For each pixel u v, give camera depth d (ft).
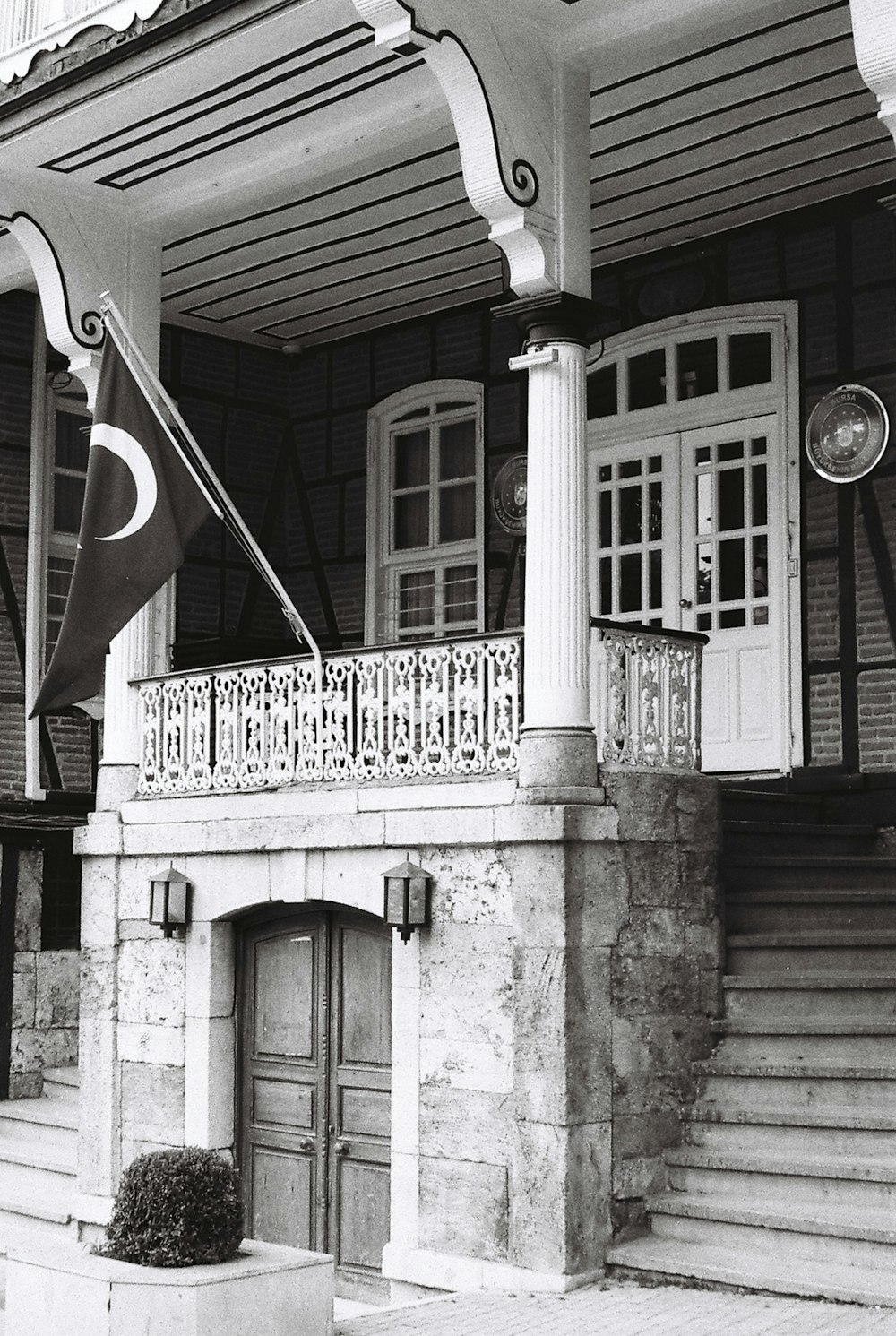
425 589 40.50
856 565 32.60
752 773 33.63
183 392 41.50
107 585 28.09
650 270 36.04
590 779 25.35
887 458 32.30
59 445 40.42
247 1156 29.91
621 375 36.40
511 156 25.34
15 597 39.11
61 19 29.43
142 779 32.01
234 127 29.58
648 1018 25.53
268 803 29.25
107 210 32.76
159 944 30.99
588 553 25.98
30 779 38.81
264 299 39.55
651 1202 24.89
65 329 31.96
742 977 26.53
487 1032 25.44
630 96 28.35
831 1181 23.68
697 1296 23.08
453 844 25.95
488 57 25.16
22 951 37.45
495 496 38.88
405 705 27.81
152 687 32.07
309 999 29.27
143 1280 20.40
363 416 41.68
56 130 29.68
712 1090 25.86
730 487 34.65
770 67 27.48
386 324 41.24
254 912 30.04
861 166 31.71
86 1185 31.53
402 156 31.35
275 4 25.53
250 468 42.57
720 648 34.37
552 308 25.75
